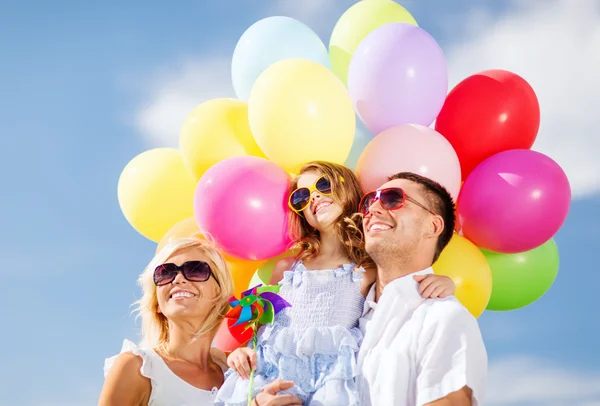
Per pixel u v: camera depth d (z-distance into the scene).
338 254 3.00
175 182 3.41
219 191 2.98
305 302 2.84
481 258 3.12
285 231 3.01
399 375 2.52
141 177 3.43
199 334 2.76
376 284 2.87
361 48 3.19
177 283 2.74
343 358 2.63
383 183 2.96
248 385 2.66
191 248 2.83
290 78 3.02
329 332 2.71
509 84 3.25
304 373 2.66
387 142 3.01
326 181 2.96
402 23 3.22
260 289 2.85
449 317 2.53
